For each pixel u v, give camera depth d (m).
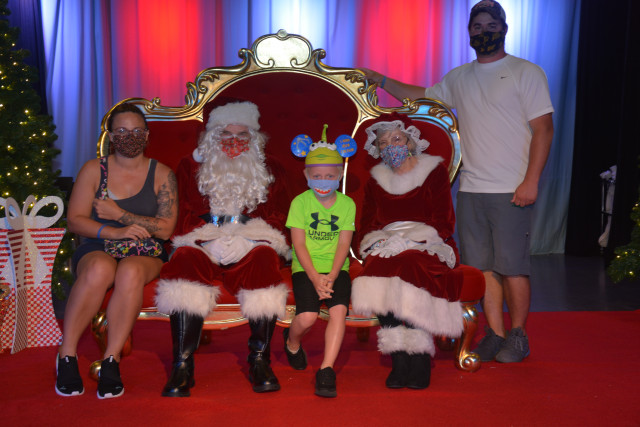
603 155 7.91
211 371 3.12
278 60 3.90
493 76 3.47
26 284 3.46
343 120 3.90
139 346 3.66
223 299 2.94
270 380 2.76
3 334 3.40
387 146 3.17
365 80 3.88
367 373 3.08
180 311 2.75
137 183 3.12
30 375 3.00
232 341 3.82
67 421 2.41
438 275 2.92
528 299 3.42
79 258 2.93
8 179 4.43
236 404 2.60
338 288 2.87
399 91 3.96
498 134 3.44
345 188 3.75
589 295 5.43
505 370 3.12
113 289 2.86
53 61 7.46
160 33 7.60
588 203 7.92
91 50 7.51
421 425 2.37
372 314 3.11
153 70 7.61
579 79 7.84
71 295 2.77
